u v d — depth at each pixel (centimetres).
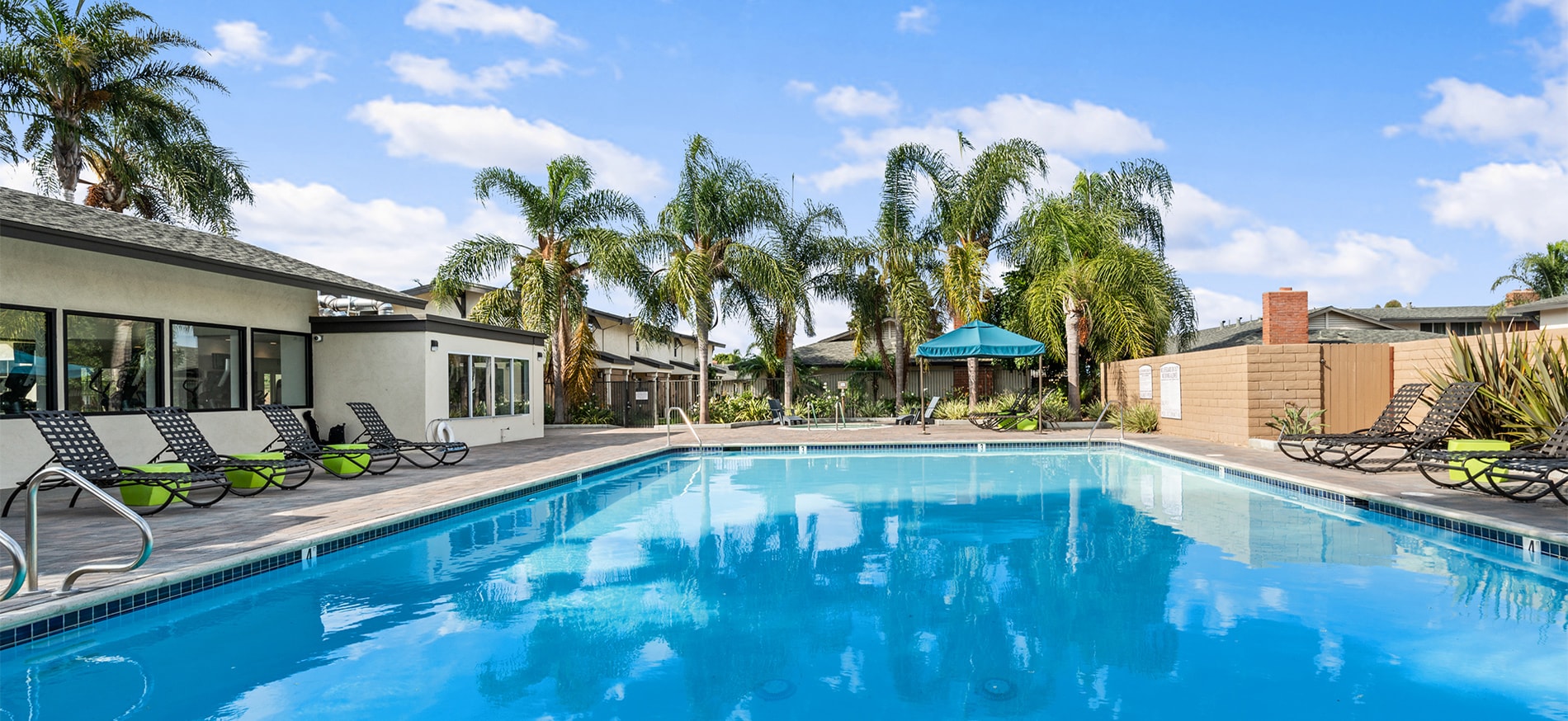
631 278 2253
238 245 1477
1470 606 507
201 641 463
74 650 448
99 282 1134
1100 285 2056
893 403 2744
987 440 1617
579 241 2330
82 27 2172
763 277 2288
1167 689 381
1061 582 577
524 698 380
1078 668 409
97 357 1134
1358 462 1064
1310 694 372
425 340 1527
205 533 671
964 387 2972
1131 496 991
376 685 398
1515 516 691
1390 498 802
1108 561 639
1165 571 604
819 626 482
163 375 1232
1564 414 920
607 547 713
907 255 2427
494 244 2292
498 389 1792
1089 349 2300
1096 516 849
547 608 525
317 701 377
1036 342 1869
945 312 2533
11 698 381
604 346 3428
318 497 891
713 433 1997
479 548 714
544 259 2286
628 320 3516
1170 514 855
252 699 380
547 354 2323
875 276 2541
